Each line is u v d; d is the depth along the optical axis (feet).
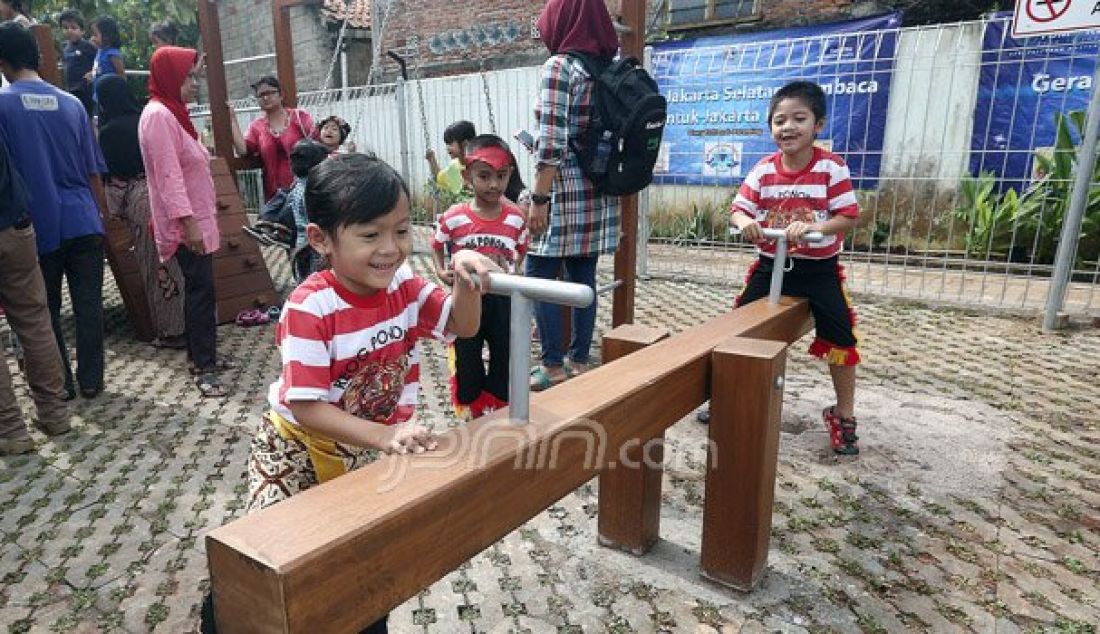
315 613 3.45
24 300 10.82
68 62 22.54
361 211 4.36
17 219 10.37
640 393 5.90
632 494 7.80
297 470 5.29
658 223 26.35
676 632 6.73
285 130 19.83
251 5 46.68
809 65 23.56
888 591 7.30
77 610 7.11
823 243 9.54
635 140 11.50
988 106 21.76
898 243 23.76
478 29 37.29
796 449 10.47
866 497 9.09
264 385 13.56
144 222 15.31
